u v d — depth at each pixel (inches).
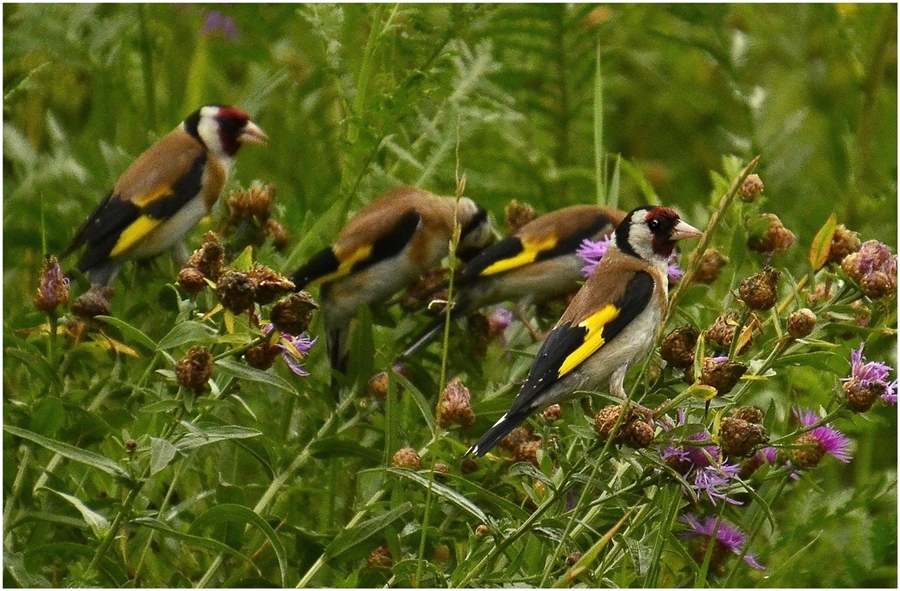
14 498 337.4
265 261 438.9
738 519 353.4
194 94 578.6
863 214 565.9
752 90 670.5
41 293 348.2
